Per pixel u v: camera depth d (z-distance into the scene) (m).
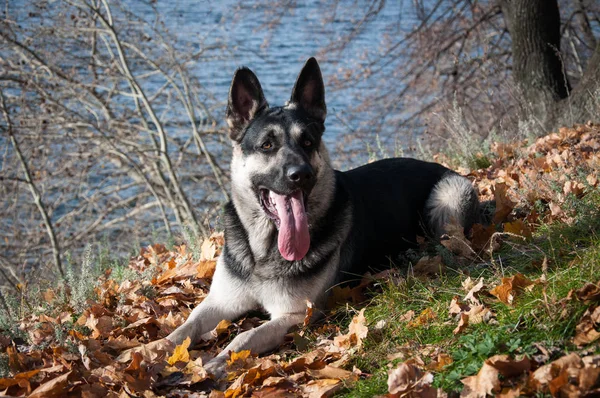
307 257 4.96
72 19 13.12
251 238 5.11
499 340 3.67
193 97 15.73
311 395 3.79
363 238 5.50
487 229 5.69
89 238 14.74
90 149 14.38
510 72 18.17
